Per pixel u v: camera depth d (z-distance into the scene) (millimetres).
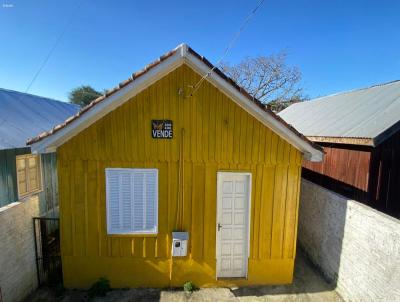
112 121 5461
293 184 5871
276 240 5961
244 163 5730
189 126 5582
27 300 5340
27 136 8430
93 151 5492
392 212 6520
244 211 5977
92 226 5684
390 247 4168
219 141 5652
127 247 5766
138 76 4863
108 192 5621
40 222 5809
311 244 6902
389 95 7711
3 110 9266
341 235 5555
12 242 4895
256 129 5688
